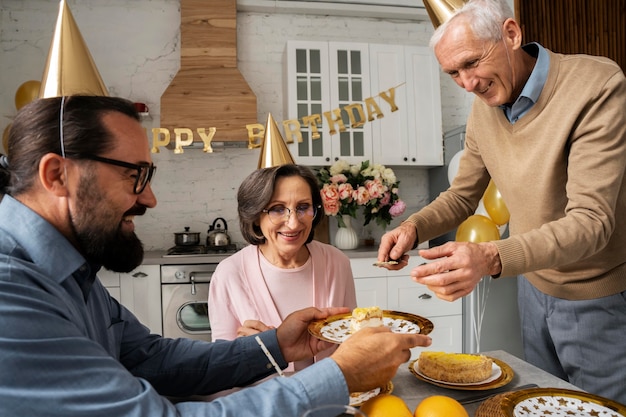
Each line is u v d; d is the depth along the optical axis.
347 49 3.29
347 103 3.28
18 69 3.23
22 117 0.68
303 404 0.64
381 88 3.33
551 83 1.26
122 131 0.71
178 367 0.97
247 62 3.49
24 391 0.53
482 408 0.77
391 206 3.19
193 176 3.42
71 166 0.68
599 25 3.14
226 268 1.44
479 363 0.94
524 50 1.36
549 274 1.49
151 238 3.38
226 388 0.98
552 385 0.92
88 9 3.31
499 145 1.43
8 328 0.54
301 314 1.05
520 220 1.46
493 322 2.95
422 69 3.38
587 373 1.47
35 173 0.68
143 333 1.02
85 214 0.70
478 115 1.50
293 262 1.42
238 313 1.38
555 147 1.25
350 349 0.73
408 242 1.41
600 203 1.10
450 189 1.68
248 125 3.01
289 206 1.31
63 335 0.58
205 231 3.43
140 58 3.36
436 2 1.24
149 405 0.60
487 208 2.56
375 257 2.96
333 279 1.43
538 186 1.34
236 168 3.46
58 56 0.75
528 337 1.68
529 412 0.75
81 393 0.56
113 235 0.73
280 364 1.00
